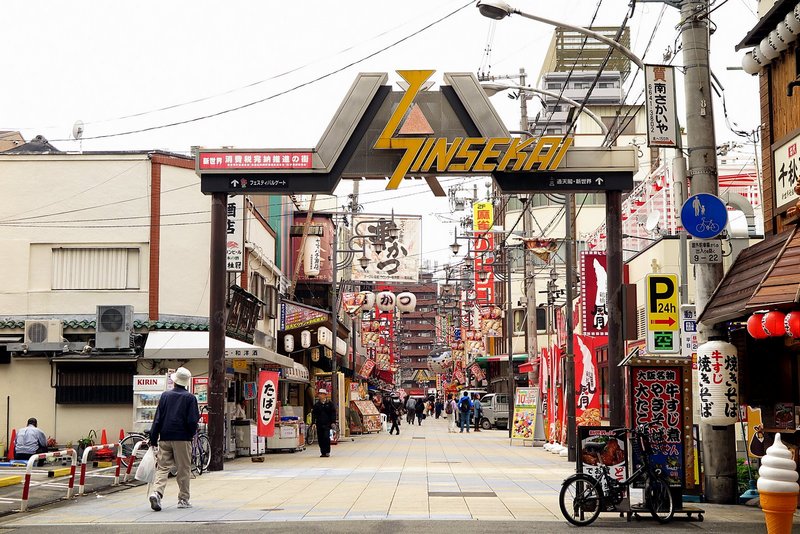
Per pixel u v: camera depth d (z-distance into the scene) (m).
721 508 13.85
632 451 12.34
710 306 13.92
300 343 39.19
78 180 28.80
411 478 19.11
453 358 94.00
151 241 28.56
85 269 28.59
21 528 11.70
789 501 10.20
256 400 28.39
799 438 13.98
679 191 17.59
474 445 34.47
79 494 16.17
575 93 56.59
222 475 20.11
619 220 19.86
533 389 35.03
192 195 29.14
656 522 12.19
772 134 14.69
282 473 20.61
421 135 20.19
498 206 66.06
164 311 28.34
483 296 57.62
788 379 14.62
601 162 19.83
